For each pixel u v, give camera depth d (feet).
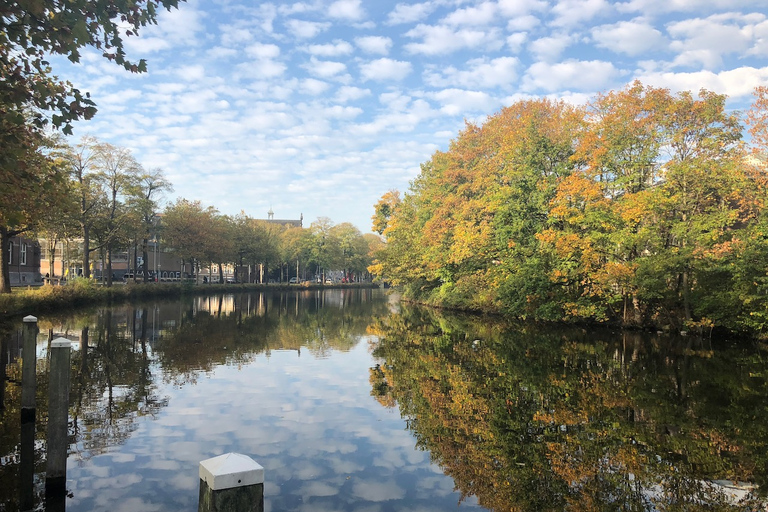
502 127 118.52
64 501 19.36
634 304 83.25
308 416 32.12
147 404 33.96
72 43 19.99
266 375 44.55
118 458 24.12
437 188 146.20
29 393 28.07
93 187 132.26
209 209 215.72
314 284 325.83
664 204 73.51
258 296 208.23
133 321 87.86
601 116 86.17
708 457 25.81
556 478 22.93
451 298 133.80
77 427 28.78
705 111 72.38
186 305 136.56
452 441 27.84
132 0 20.24
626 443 27.84
